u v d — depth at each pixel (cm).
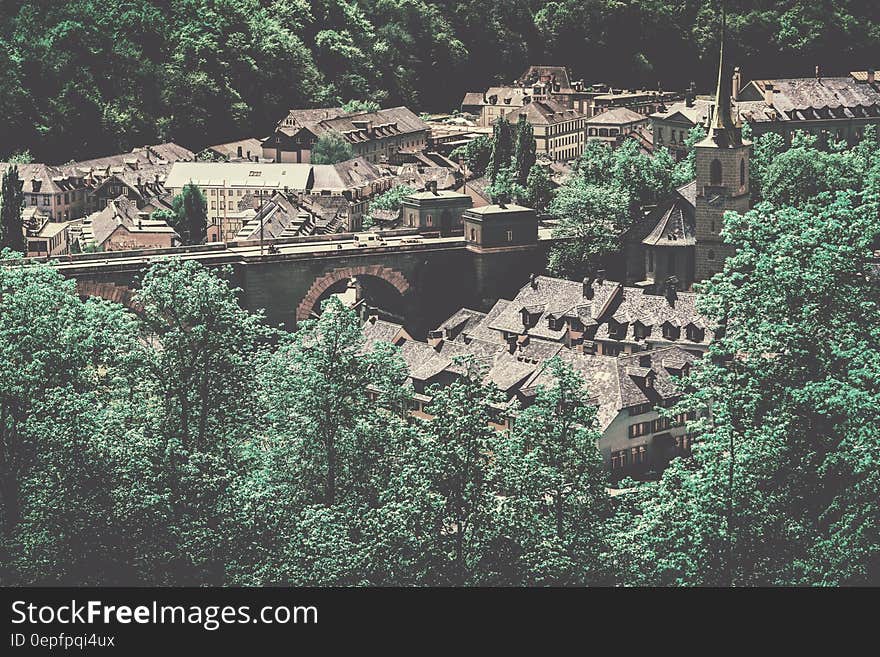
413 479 14138
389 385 15938
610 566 13650
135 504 14675
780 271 12581
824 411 11994
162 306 16300
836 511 12062
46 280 16650
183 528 14588
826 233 12781
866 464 11650
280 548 14438
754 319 12800
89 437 15050
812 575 11919
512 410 15062
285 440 15575
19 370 15288
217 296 16238
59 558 14562
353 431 15538
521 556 13775
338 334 15762
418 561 13775
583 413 14312
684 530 12644
